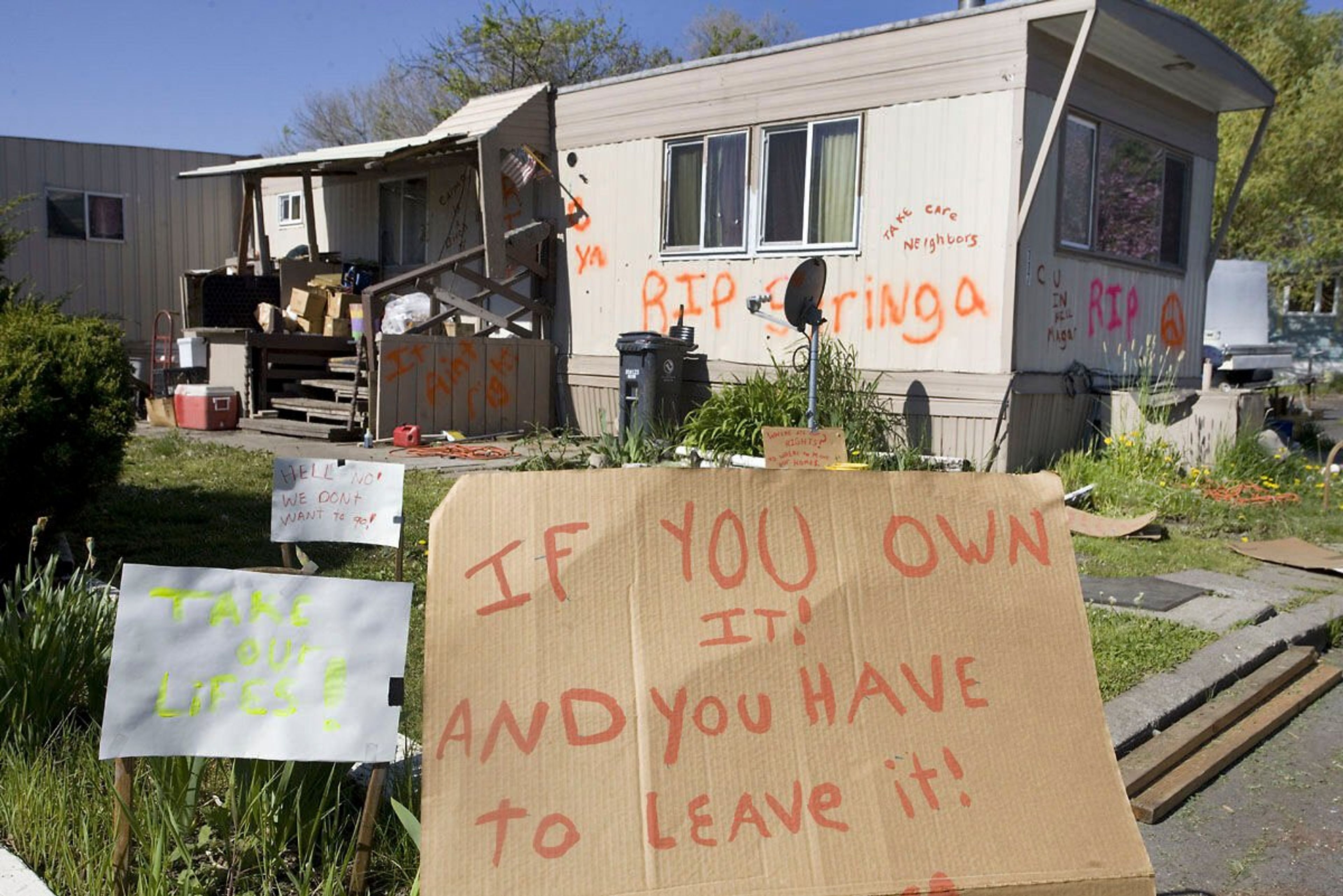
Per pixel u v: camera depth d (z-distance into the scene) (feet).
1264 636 18.49
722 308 35.83
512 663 7.38
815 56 33.06
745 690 7.70
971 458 30.22
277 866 9.08
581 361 39.88
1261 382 51.39
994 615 8.48
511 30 94.58
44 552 17.56
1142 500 28.84
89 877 8.75
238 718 7.77
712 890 7.06
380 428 35.96
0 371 16.44
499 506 7.72
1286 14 81.00
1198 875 11.40
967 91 30.12
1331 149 75.51
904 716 7.95
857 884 7.30
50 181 52.44
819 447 22.90
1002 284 29.78
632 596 7.73
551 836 7.00
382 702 7.92
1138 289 36.24
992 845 7.68
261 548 20.10
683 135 36.52
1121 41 30.78
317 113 125.29
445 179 45.21
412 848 9.29
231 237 57.98
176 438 34.99
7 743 10.48
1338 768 14.29
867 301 32.58
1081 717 8.37
